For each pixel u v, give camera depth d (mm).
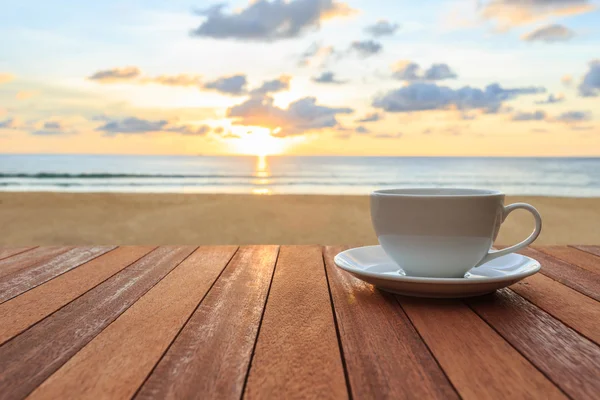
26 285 797
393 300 712
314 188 19016
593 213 8086
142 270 916
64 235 6391
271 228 6672
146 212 8094
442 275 776
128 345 521
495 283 676
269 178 21844
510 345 520
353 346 518
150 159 30688
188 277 859
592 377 436
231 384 422
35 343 528
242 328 580
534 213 784
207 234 6309
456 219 720
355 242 5836
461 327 583
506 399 393
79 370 453
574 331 569
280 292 757
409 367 458
